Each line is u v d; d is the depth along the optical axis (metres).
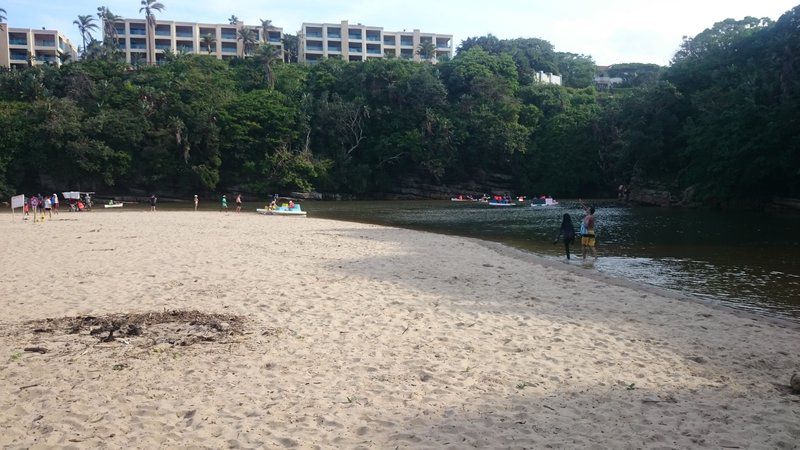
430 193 90.75
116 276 15.60
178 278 15.34
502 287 14.84
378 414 6.45
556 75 127.69
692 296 14.62
